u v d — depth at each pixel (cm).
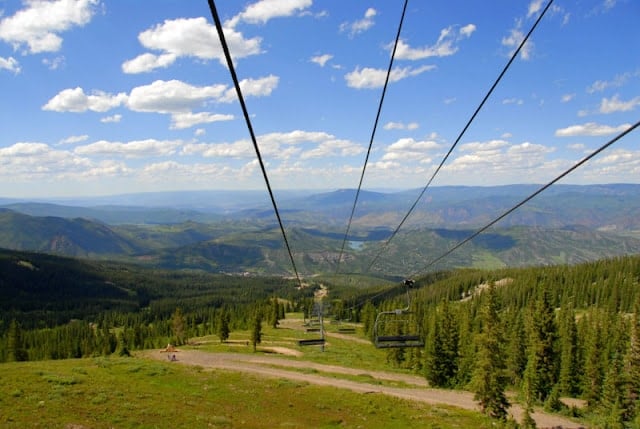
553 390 7538
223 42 585
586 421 6750
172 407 4434
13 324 11950
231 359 10400
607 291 17900
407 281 3444
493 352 6369
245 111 787
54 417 3603
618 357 7838
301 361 10531
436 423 5172
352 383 7881
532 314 9756
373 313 15450
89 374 5503
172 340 14150
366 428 4734
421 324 12438
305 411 5150
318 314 9562
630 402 6925
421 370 10088
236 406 5009
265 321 18475
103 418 3762
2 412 3578
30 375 4856
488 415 6069
